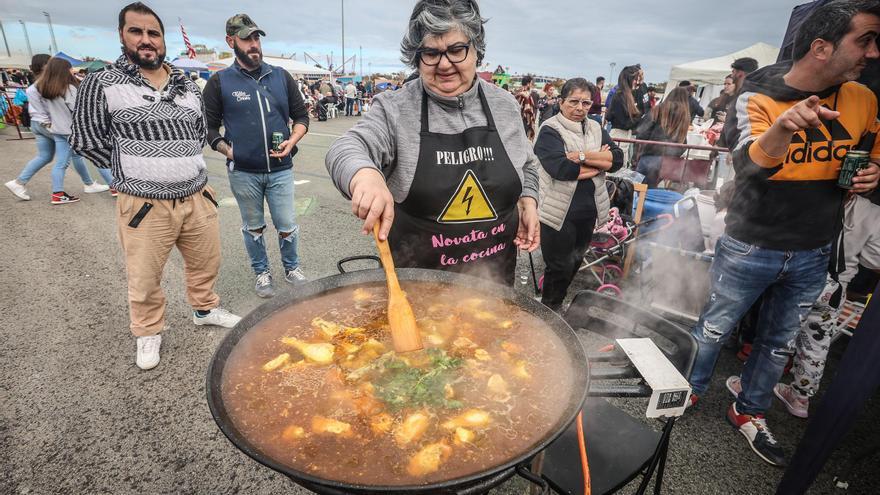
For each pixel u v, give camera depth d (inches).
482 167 76.6
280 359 58.4
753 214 84.4
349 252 193.8
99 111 100.0
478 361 61.2
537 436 48.6
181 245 122.6
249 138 135.6
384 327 67.6
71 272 173.3
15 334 132.2
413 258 83.9
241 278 168.6
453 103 74.4
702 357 101.3
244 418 49.8
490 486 43.7
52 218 232.2
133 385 112.2
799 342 103.1
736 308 93.0
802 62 72.7
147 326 118.6
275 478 88.7
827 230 83.4
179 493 84.6
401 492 37.5
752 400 98.3
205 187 122.8
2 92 536.4
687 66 461.7
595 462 69.2
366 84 1027.9
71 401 106.0
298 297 72.7
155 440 96.0
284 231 154.0
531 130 327.6
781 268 85.3
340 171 63.3
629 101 292.4
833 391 72.1
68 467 88.7
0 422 99.1
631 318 75.8
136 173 104.8
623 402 109.9
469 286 76.9
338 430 48.8
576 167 124.3
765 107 77.2
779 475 90.9
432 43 67.4
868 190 76.3
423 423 50.3
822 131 75.9
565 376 57.8
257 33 130.0
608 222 169.0
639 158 262.2
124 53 103.2
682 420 105.0
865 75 87.8
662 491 87.0
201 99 118.0
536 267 184.4
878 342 64.4
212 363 53.4
